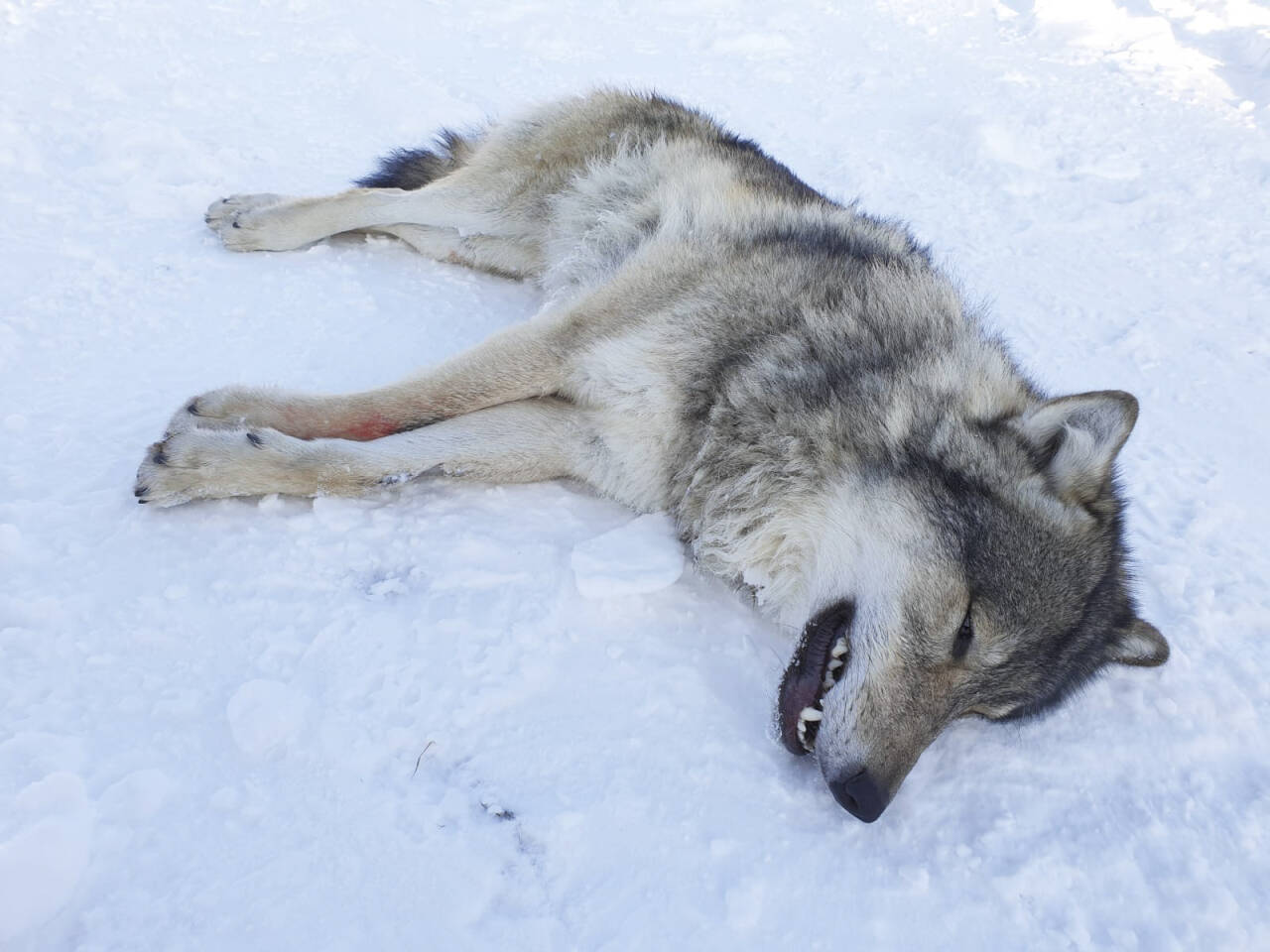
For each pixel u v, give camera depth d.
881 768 1.08
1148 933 1.02
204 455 1.15
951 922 1.00
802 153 2.29
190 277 1.47
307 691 1.03
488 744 1.04
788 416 1.25
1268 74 3.15
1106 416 1.18
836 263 1.34
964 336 1.32
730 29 3.07
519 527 1.23
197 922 0.90
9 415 1.21
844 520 1.22
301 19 2.54
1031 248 2.01
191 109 1.91
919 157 2.38
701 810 1.03
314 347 1.39
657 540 1.24
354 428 1.25
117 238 1.52
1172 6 3.74
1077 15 3.44
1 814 0.91
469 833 0.97
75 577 1.08
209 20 2.40
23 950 0.87
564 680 1.10
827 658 1.19
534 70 2.50
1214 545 1.41
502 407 1.31
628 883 0.97
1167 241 2.10
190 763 0.97
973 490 1.19
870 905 1.00
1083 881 1.04
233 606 1.08
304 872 0.93
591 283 1.47
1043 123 2.60
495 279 1.66
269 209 1.55
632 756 1.06
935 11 3.55
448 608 1.13
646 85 2.52
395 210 1.60
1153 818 1.10
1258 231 2.16
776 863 1.01
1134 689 1.23
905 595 1.16
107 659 1.02
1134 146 2.52
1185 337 1.80
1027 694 1.18
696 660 1.16
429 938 0.91
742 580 1.28
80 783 0.93
